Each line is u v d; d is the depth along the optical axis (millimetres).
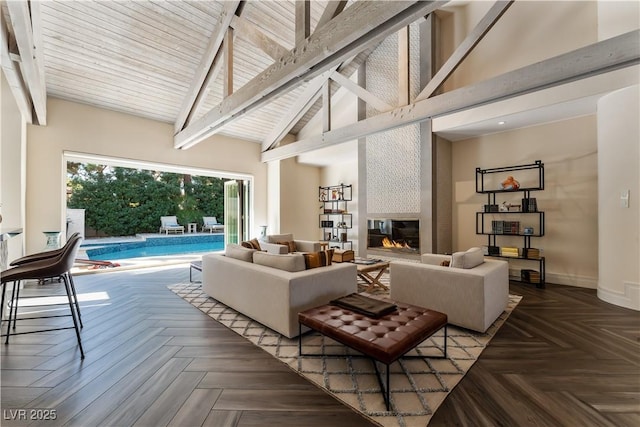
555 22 4090
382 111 4254
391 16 2182
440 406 1628
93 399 1673
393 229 5844
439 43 5262
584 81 3555
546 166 4508
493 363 2086
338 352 2260
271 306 2607
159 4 4004
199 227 14000
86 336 2531
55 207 4707
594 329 2670
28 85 3371
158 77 4980
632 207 3230
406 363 2086
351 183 7480
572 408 1603
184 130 5465
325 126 5227
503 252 4637
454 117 4777
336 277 2816
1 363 2059
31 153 4512
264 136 7312
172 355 2203
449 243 5492
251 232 7438
